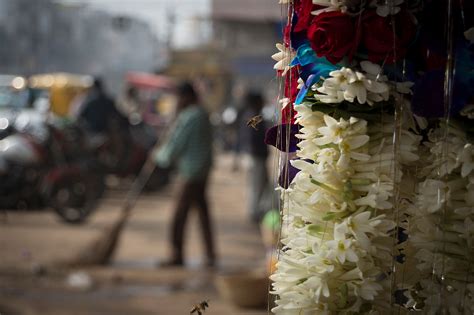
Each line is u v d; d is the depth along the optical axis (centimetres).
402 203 254
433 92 250
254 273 792
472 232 250
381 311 246
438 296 252
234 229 1287
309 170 244
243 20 2420
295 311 248
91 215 1405
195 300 785
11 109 1712
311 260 244
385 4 244
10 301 772
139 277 892
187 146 945
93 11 3703
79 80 2136
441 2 254
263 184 1316
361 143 241
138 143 1683
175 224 958
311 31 245
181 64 3812
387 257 244
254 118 287
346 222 240
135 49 4925
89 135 1627
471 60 253
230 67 3528
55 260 973
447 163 251
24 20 3412
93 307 753
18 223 1280
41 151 1312
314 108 247
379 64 247
